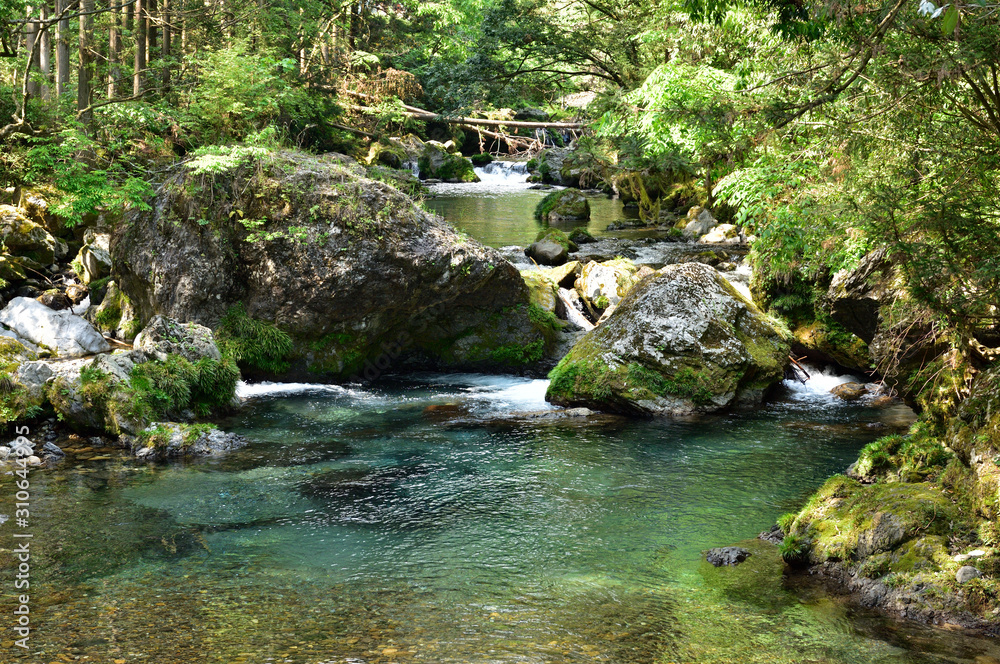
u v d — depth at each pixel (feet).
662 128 45.65
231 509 25.26
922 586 18.45
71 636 16.79
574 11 84.58
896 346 27.84
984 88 20.66
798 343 41.93
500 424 34.83
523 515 24.99
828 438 32.58
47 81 68.59
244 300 41.32
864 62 20.51
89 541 22.48
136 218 42.09
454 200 102.47
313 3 93.86
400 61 119.14
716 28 37.50
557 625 17.88
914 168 22.62
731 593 19.58
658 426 34.47
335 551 22.20
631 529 23.90
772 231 27.09
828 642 17.10
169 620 17.74
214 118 60.85
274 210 40.52
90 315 44.52
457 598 19.30
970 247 21.77
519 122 97.66
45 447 30.30
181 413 33.99
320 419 35.37
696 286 38.55
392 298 40.68
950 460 21.90
